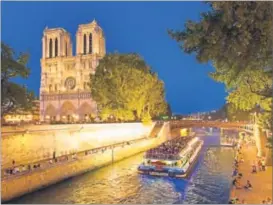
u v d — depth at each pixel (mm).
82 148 66500
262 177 43844
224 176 54156
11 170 39938
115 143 79750
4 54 41000
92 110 140125
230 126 106312
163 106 104562
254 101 31953
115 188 46531
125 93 85375
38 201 39812
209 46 17906
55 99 147750
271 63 20641
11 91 41812
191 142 75312
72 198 41344
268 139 23156
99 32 150625
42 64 154250
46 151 54812
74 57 149875
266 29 16078
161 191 44969
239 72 23000
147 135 99375
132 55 89438
